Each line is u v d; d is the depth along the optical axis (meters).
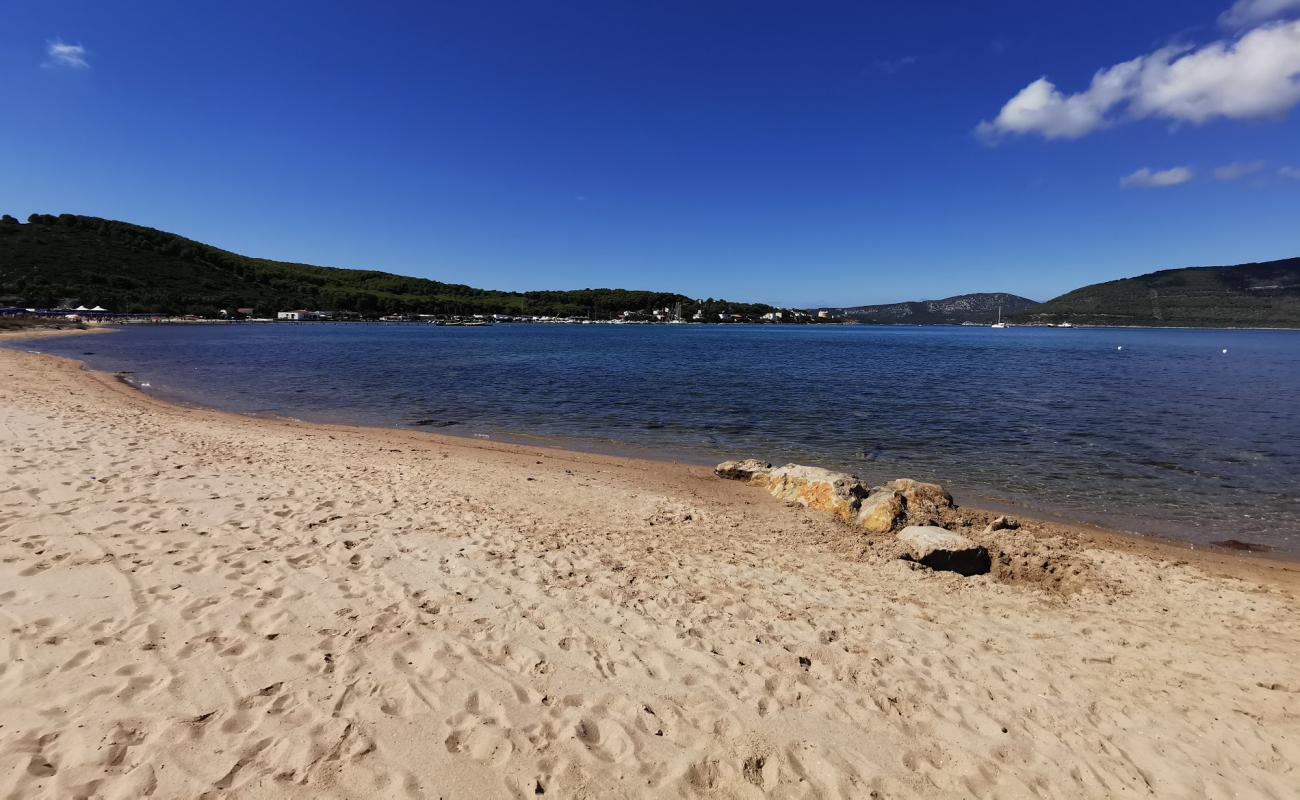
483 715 4.05
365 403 23.30
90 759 3.33
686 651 5.10
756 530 8.80
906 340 101.06
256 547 6.62
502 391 27.56
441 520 8.21
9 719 3.58
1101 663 5.39
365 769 3.46
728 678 4.72
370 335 91.00
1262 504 11.41
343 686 4.21
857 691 4.70
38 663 4.15
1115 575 7.68
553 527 8.34
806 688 4.66
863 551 7.93
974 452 15.59
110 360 36.31
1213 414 21.67
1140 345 85.94
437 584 6.05
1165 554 8.84
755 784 3.64
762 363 45.69
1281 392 28.25
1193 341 102.88
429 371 36.34
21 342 47.88
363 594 5.68
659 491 11.02
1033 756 4.08
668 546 7.88
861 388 29.41
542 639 5.11
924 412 22.02
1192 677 5.20
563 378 33.44
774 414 21.52
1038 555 7.91
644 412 21.91
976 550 7.63
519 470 12.17
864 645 5.45
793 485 10.82
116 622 4.79
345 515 8.05
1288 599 7.16
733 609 6.02
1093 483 12.76
